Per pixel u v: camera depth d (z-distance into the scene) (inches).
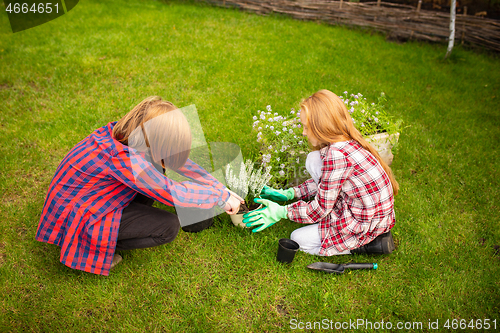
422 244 89.7
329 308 74.5
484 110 152.6
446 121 143.8
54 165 109.0
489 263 84.8
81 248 68.5
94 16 237.5
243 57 190.1
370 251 83.7
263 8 265.9
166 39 206.8
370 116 106.4
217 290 77.5
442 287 79.4
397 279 80.7
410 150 124.4
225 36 219.0
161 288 78.0
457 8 248.4
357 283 80.2
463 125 141.2
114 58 181.6
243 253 86.2
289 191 95.7
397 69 189.5
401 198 104.7
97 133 69.1
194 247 86.7
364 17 244.8
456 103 157.9
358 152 73.0
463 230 94.3
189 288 77.9
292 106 144.9
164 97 148.3
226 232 90.9
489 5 239.8
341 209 80.5
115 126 67.0
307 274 81.6
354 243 80.8
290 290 77.9
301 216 81.5
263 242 88.9
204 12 257.1
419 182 111.5
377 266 83.0
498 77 185.3
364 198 75.0
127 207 72.0
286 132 98.9
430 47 225.8
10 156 109.3
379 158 78.2
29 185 101.7
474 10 245.0
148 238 71.7
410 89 167.2
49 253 82.7
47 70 161.9
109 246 68.6
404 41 237.1
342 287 79.0
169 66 175.3
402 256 86.1
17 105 136.5
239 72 172.2
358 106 105.7
